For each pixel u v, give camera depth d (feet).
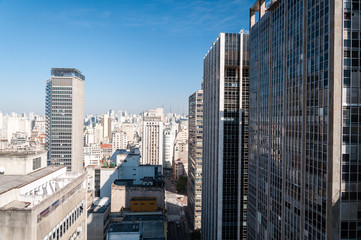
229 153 379.55
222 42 376.27
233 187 381.40
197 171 552.41
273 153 246.27
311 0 182.39
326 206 161.68
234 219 382.22
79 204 179.63
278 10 239.09
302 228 192.34
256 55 298.97
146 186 515.50
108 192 630.74
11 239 118.62
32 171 175.42
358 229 158.92
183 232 559.79
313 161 178.40
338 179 158.10
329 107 160.35
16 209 120.47
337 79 156.97
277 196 236.63
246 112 380.37
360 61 158.51
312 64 180.75
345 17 157.07
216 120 393.70
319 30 172.65
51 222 137.69
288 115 216.54
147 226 383.65
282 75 229.04
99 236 379.14
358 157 158.71
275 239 239.71
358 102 158.71
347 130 157.69
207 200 445.78
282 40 229.25
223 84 377.91
